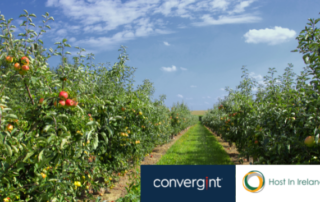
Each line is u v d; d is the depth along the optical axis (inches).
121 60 210.5
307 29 116.6
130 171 257.4
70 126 106.4
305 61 112.2
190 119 1008.9
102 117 167.8
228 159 323.9
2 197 84.3
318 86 107.7
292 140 126.3
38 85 103.7
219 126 535.5
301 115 127.9
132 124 206.7
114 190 197.5
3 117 81.0
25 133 98.6
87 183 154.4
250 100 259.3
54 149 92.5
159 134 396.8
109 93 197.2
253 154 188.4
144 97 246.4
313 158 122.0
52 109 104.9
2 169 84.7
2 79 94.3
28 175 97.6
